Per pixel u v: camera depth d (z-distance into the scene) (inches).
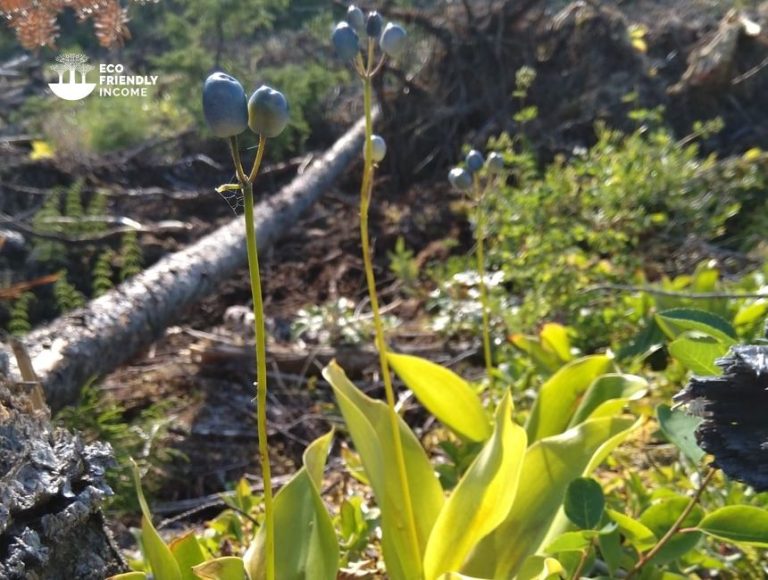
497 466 10.2
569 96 40.5
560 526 10.7
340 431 20.2
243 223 28.3
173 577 8.9
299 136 42.1
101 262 25.4
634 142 30.9
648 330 19.3
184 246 31.6
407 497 10.7
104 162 38.7
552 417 13.9
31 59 41.1
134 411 21.2
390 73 41.2
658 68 41.6
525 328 22.0
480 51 41.3
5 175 35.4
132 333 21.3
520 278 24.3
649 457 15.7
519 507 11.1
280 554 9.7
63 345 19.3
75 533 9.4
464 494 10.3
